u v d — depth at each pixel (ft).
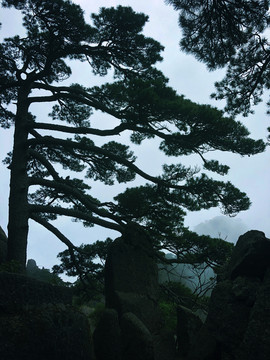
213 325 21.21
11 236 47.06
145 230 47.16
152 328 30.99
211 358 20.65
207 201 46.44
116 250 34.78
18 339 14.66
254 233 22.82
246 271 21.42
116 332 20.97
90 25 49.80
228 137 43.52
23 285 16.21
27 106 55.36
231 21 32.42
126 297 31.48
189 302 43.32
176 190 47.39
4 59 55.57
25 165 51.42
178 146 47.93
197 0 31.12
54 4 45.62
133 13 49.55
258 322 17.56
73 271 53.67
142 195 47.62
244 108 44.34
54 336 16.07
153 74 53.36
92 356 18.16
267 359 16.24
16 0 46.29
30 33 54.08
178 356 24.79
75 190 49.47
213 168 46.44
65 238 51.08
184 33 34.63
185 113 41.14
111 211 49.06
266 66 40.27
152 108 41.83
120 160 49.08
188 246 44.78
